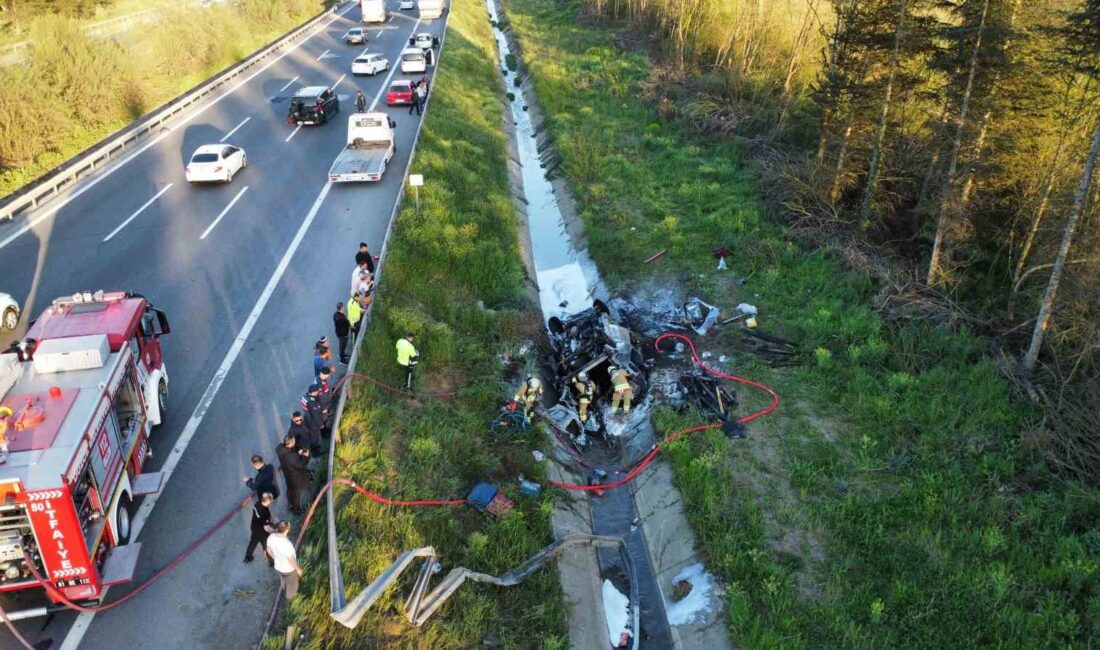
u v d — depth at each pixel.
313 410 14.63
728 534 14.80
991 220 24.30
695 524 15.29
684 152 35.75
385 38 58.91
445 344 19.19
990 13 20.27
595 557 15.44
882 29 24.81
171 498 13.66
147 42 42.69
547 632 12.59
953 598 13.15
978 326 21.00
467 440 16.44
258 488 12.38
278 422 15.70
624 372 20.06
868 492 15.91
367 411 15.95
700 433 17.97
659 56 51.06
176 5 56.91
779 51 41.34
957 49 21.50
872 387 19.00
